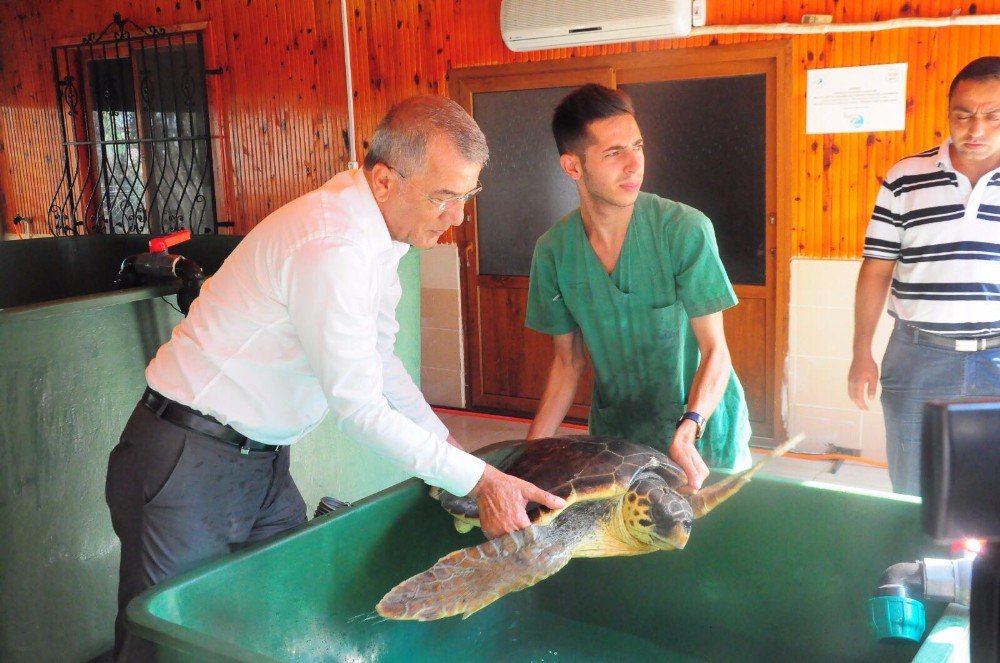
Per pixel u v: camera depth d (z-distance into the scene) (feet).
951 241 8.08
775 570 5.63
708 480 5.94
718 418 6.87
